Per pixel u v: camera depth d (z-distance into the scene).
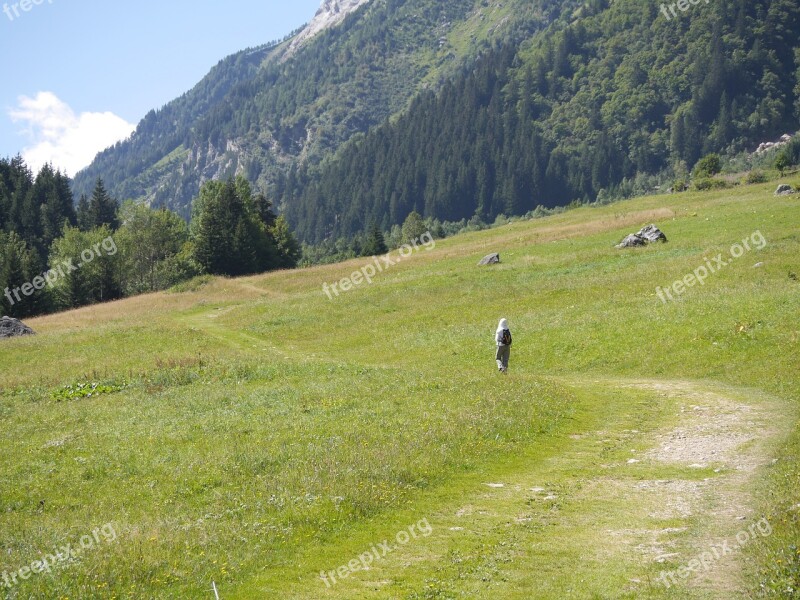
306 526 16.11
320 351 48.78
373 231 137.88
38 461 23.94
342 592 13.10
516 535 15.23
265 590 13.32
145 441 25.38
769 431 22.02
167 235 113.81
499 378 32.22
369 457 20.42
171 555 14.80
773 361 30.72
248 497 18.31
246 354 46.66
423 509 17.11
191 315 67.25
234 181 131.25
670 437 22.55
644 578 12.63
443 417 24.95
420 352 44.06
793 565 11.63
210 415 28.92
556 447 22.05
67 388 38.38
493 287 57.84
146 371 40.81
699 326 36.31
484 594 12.62
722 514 15.33
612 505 16.69
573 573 13.18
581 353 37.84
